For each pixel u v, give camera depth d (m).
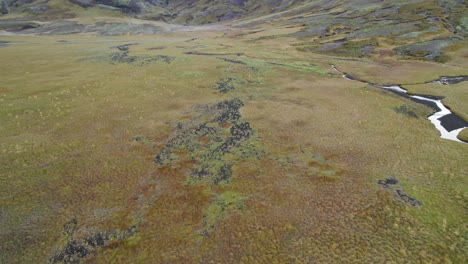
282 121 39.22
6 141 33.69
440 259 19.25
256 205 24.22
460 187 25.84
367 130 36.62
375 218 22.70
